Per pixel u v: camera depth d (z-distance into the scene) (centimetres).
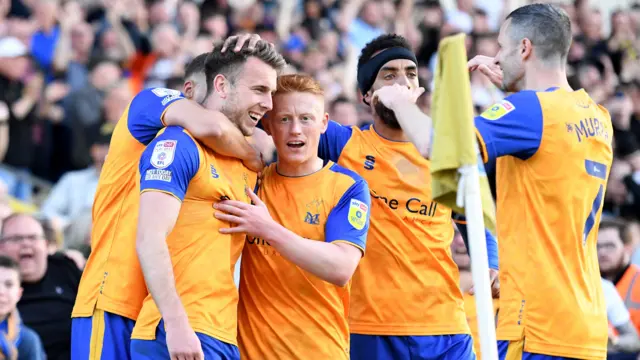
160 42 1767
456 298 759
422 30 2045
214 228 648
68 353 988
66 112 1577
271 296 682
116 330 675
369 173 748
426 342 741
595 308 661
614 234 1111
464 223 793
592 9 2294
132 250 679
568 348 646
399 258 740
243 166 678
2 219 1167
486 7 2314
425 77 1912
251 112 670
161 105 672
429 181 746
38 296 989
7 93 1511
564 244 653
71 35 1703
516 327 657
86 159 1564
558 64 671
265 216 656
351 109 1571
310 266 652
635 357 1024
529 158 652
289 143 688
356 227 682
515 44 678
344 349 696
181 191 633
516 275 660
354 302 746
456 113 591
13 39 1541
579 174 654
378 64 766
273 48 679
